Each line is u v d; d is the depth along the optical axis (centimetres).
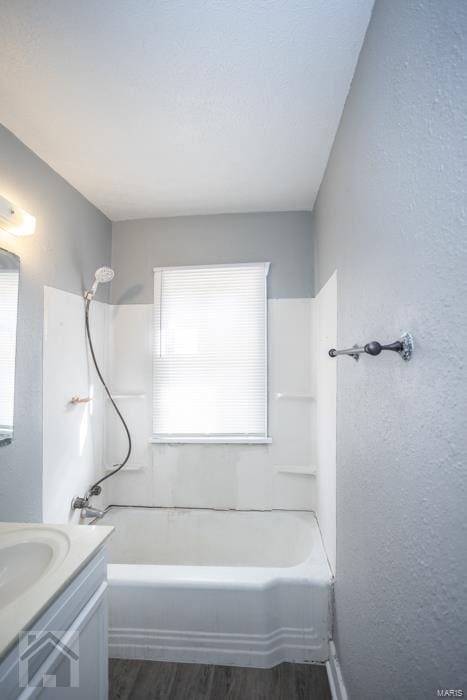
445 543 55
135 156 162
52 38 100
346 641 120
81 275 196
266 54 106
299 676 141
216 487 222
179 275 228
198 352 225
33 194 156
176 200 208
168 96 124
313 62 109
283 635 148
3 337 135
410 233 68
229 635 146
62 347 176
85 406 200
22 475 145
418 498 65
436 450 58
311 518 206
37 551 103
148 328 230
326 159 165
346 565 122
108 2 90
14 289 140
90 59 108
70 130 142
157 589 149
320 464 189
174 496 225
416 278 66
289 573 152
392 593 78
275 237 224
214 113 133
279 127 142
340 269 134
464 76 50
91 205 208
